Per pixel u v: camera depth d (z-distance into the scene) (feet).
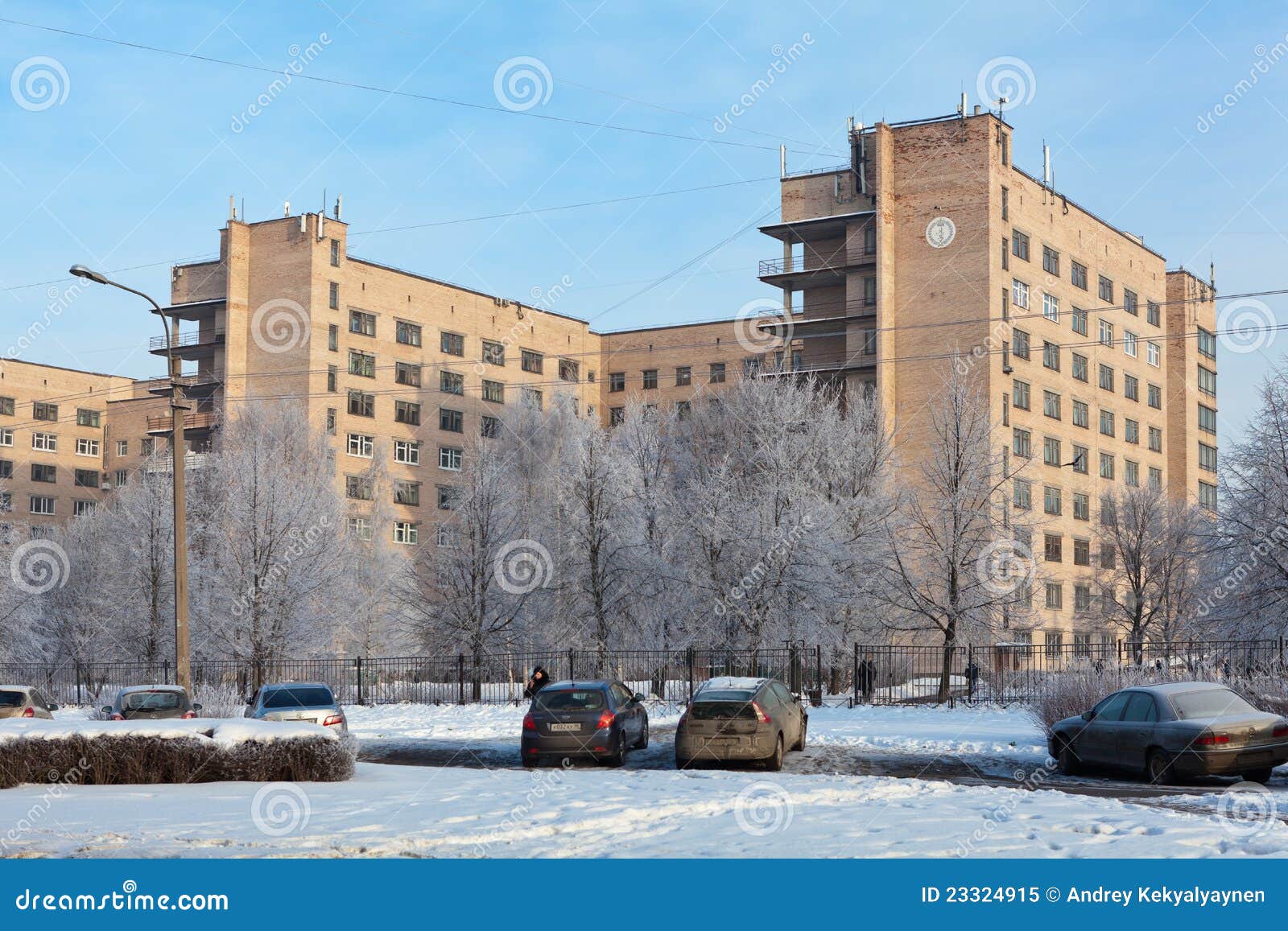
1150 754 61.72
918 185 243.40
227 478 167.22
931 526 145.07
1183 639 143.84
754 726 70.90
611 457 164.96
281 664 154.30
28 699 94.12
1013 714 107.04
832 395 244.22
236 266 266.77
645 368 316.81
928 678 178.91
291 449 200.44
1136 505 223.92
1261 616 127.13
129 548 185.16
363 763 74.59
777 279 256.11
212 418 272.10
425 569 191.01
